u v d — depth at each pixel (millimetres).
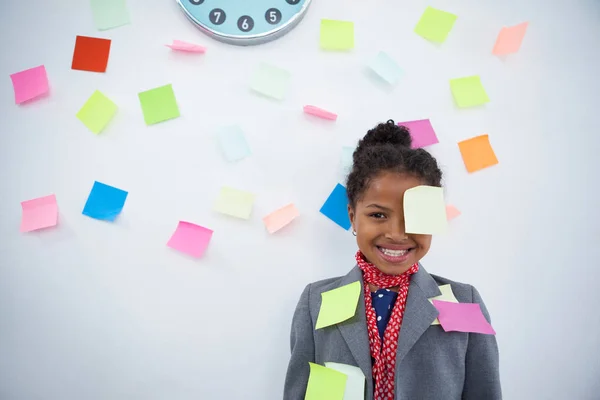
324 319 793
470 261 979
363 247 771
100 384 988
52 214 1001
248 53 1005
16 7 1038
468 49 1011
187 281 986
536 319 978
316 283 885
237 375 977
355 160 842
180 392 979
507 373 967
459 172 991
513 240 985
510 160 998
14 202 1015
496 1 1022
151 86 1011
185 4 989
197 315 984
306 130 993
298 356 821
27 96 1016
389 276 788
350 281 821
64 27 1029
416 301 768
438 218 730
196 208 992
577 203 996
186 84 1005
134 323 989
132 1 1021
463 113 1001
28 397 994
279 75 993
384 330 778
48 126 1020
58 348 995
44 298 1001
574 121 1010
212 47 1005
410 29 1009
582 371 974
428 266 978
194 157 997
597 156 1006
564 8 1028
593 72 1021
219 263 984
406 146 842
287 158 990
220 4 988
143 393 982
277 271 980
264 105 998
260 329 978
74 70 1021
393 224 743
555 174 999
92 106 1012
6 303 1004
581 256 988
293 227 984
